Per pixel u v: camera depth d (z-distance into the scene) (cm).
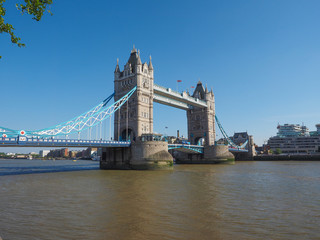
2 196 3059
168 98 10675
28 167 9756
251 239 1603
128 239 1608
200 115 12756
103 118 7675
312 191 3391
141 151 7581
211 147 11775
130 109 8788
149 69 9331
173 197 2945
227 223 1928
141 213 2223
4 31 1326
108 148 8475
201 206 2481
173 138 16400
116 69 9525
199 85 13150
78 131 6900
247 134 17850
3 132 5159
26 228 1819
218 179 4838
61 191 3400
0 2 1280
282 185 3975
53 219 2044
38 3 1314
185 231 1753
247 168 8219
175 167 8988
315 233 1709
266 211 2286
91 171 7050
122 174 5969
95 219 2042
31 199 2867
